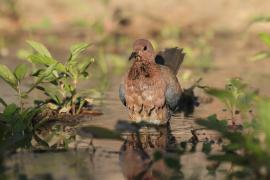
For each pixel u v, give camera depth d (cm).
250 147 869
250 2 2323
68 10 2389
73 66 1270
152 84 1227
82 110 1288
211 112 1308
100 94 1436
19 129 1109
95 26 2220
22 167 917
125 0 2375
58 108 1267
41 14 2375
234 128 1138
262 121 867
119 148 1030
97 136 937
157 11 2369
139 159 962
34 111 1163
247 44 2114
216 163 938
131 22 2323
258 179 859
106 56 1964
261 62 1909
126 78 1249
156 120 1230
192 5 2378
